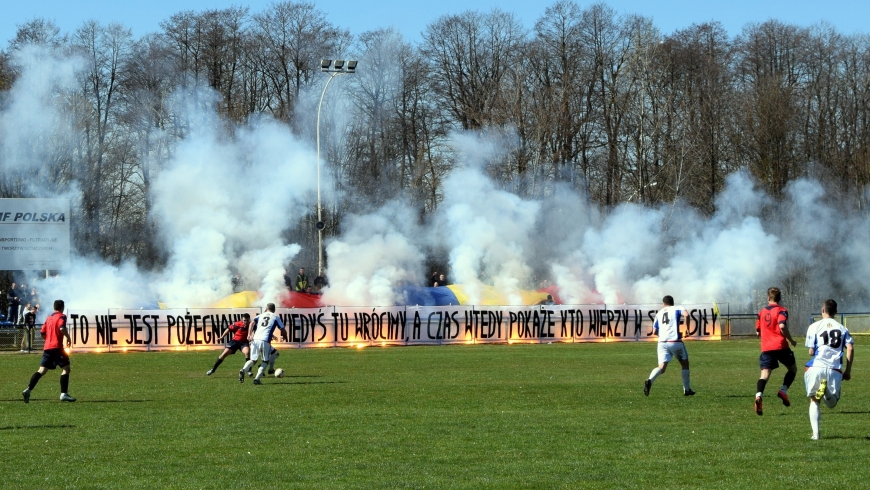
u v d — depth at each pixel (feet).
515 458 44.01
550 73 231.30
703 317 147.54
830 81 230.89
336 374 88.48
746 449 45.88
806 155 221.87
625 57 227.20
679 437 49.55
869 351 118.93
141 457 44.70
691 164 217.77
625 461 43.14
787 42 233.76
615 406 62.95
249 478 39.93
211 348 128.16
